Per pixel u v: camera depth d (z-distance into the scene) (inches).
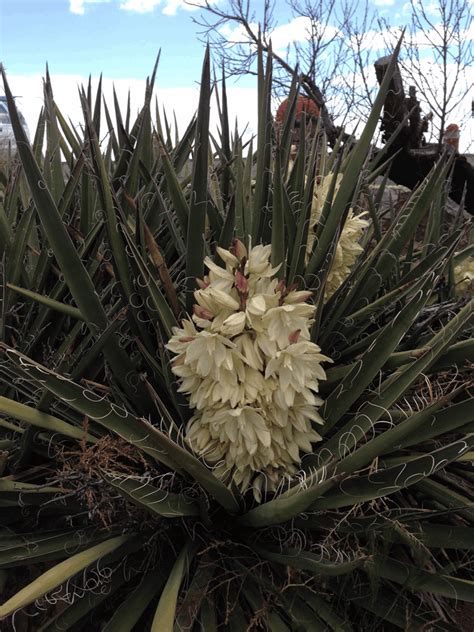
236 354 27.5
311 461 31.7
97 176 29.1
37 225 46.2
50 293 37.6
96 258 38.4
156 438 24.9
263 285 28.6
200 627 29.2
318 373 29.3
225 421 27.7
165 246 44.0
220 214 40.3
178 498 29.8
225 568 29.3
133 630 30.7
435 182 36.5
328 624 27.8
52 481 32.4
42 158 49.8
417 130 82.6
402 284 41.6
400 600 28.7
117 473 28.3
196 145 29.5
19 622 31.2
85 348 36.8
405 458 31.9
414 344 40.4
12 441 33.9
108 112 46.6
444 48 130.6
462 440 26.6
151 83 43.6
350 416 34.8
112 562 30.2
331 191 35.9
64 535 30.5
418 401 35.8
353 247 38.2
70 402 27.8
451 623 30.3
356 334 38.5
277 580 30.1
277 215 32.2
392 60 31.1
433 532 28.9
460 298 43.6
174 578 26.7
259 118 34.6
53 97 46.2
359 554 27.8
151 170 44.3
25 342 37.3
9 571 32.4
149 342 33.6
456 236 39.9
